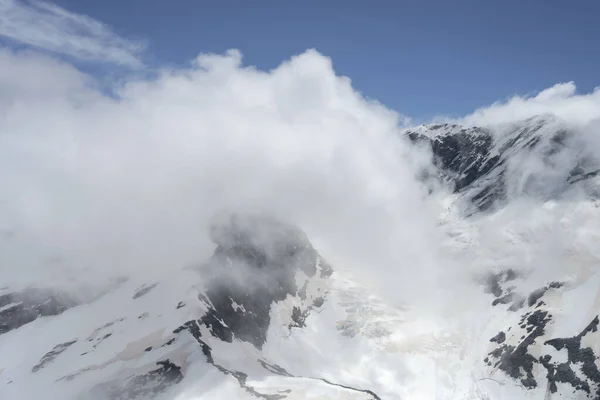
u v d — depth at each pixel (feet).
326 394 588.91
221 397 556.51
